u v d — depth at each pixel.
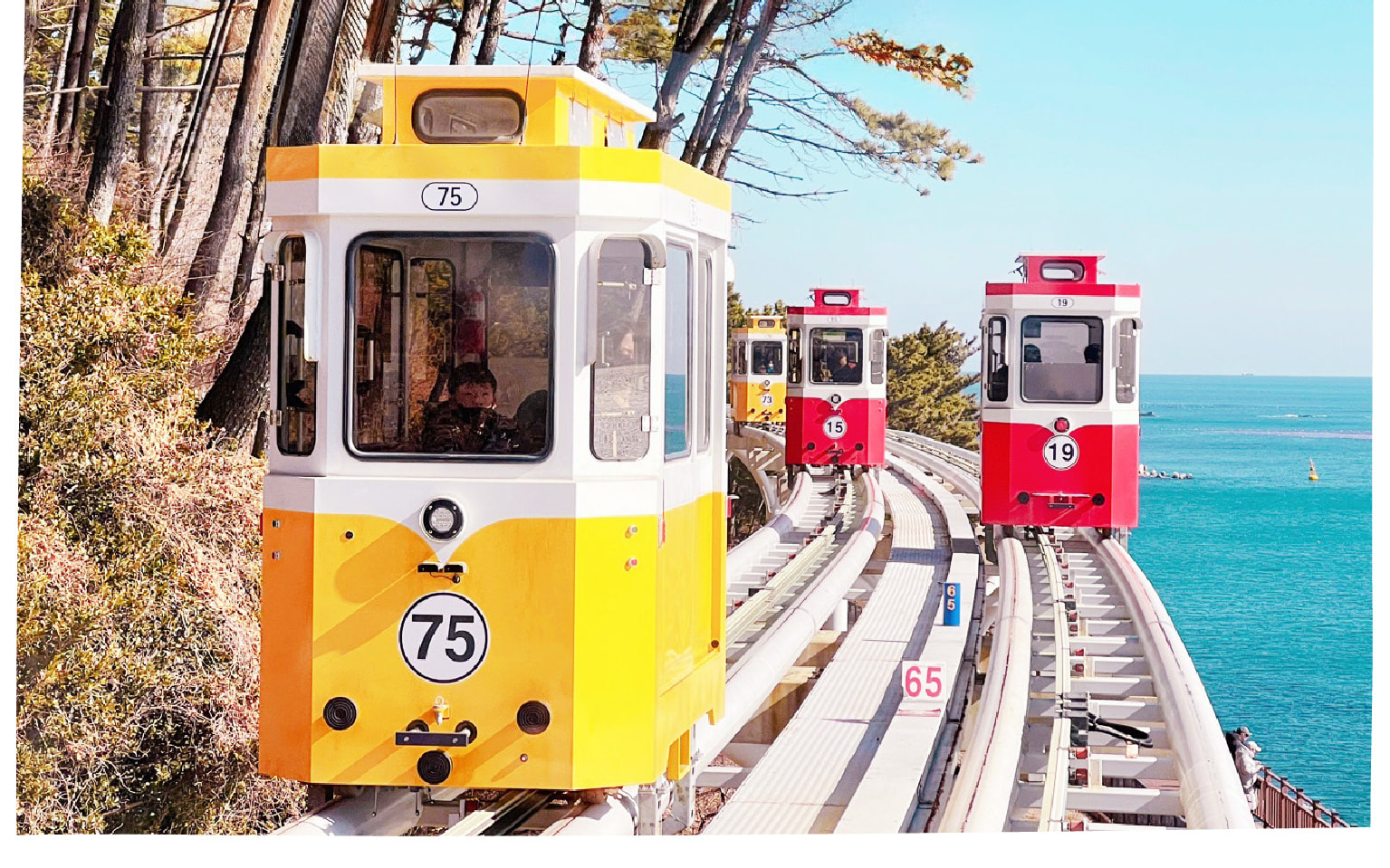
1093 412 15.55
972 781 7.83
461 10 18.70
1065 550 16.77
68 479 11.21
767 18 21.33
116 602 10.87
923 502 25.34
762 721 13.51
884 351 26.30
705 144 22.08
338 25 12.30
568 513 5.65
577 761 5.66
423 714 5.71
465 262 5.76
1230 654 53.59
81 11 20.44
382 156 5.74
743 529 45.84
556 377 5.71
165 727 10.99
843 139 23.98
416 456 5.75
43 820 10.05
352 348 5.77
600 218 5.74
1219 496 104.31
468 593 5.69
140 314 12.26
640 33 21.69
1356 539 83.94
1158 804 9.38
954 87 23.53
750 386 39.16
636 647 5.77
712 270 6.84
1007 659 10.57
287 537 5.81
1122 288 15.50
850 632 13.22
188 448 12.16
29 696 10.27
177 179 20.98
